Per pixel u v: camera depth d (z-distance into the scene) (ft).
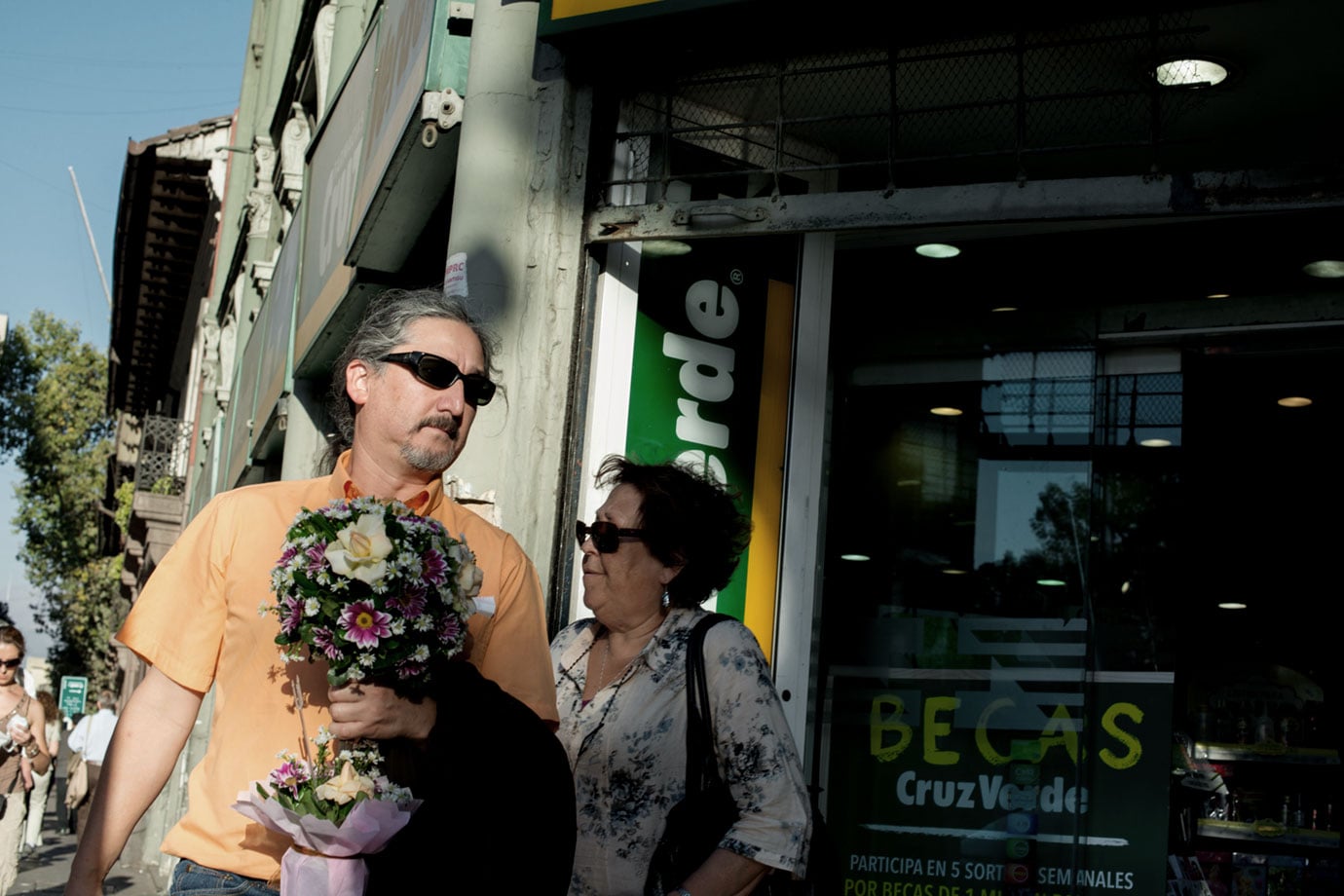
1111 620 17.92
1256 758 19.69
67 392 178.09
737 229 15.44
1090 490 18.12
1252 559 23.09
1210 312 17.95
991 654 18.10
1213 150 16.55
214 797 8.29
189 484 82.28
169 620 8.73
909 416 18.99
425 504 9.17
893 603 18.60
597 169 16.48
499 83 16.81
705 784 10.13
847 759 18.34
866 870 17.98
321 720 8.29
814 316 16.71
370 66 25.38
